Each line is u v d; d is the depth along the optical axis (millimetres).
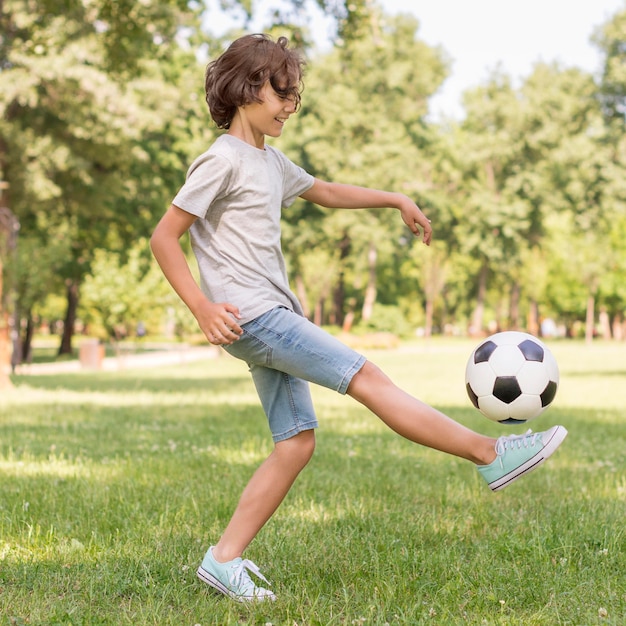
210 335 2811
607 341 64562
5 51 18094
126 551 3564
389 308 56281
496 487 2855
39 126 21453
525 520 4262
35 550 3594
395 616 2689
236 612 2836
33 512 4379
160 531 3945
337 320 58844
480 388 3158
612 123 37781
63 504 4609
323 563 3381
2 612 2771
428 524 4125
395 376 22234
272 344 2891
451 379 20844
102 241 30656
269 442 7746
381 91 52312
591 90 39719
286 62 2988
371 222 50062
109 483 5344
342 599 2945
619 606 2850
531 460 2795
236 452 6961
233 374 24094
